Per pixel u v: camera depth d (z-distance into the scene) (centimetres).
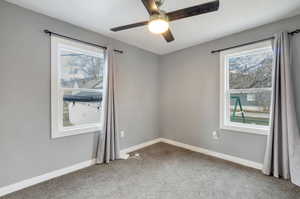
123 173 237
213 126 304
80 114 269
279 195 183
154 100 393
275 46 219
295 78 214
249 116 272
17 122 192
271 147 222
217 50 292
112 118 281
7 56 184
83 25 244
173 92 376
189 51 341
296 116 210
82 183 209
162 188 199
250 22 233
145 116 370
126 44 322
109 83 274
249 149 257
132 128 340
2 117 182
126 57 322
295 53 213
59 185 204
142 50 357
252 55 266
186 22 232
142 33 274
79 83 266
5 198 177
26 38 197
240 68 279
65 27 233
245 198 179
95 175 231
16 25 190
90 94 281
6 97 184
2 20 180
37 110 208
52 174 222
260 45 242
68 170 238
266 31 238
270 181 211
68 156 239
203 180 217
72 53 257
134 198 180
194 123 336
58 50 228
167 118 391
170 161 280
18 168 194
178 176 228
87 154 262
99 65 292
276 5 190
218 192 190
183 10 146
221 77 289
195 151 332
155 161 280
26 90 198
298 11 203
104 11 205
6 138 185
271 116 221
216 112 299
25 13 196
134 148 344
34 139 206
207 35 279
